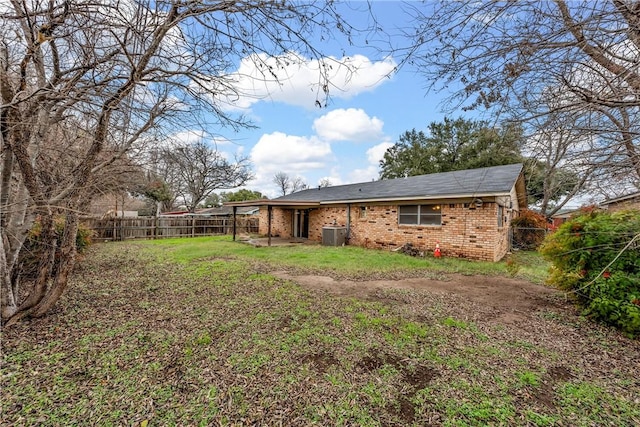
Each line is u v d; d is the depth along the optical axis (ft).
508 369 9.45
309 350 10.61
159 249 38.14
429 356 10.23
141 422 6.97
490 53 7.41
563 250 14.98
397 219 37.73
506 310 15.24
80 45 9.06
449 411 7.45
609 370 9.46
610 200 12.18
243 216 74.49
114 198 22.89
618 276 12.68
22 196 12.72
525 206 46.11
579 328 12.86
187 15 8.27
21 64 9.30
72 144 13.37
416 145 81.25
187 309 14.92
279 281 20.80
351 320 13.52
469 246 31.19
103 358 9.92
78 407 7.45
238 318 13.71
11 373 8.86
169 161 16.57
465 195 30.32
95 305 15.31
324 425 6.97
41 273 13.35
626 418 7.19
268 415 7.29
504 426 6.89
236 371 9.23
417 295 17.85
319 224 50.11
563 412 7.41
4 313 12.40
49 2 8.13
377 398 7.97
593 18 6.03
